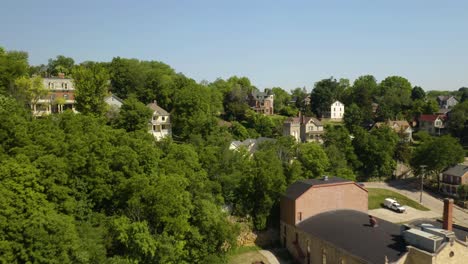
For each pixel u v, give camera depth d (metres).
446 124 133.25
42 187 34.06
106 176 40.94
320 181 54.81
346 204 54.06
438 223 48.53
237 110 128.25
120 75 103.81
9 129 40.38
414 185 87.38
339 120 157.75
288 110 158.38
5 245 27.95
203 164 55.72
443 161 82.75
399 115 147.00
